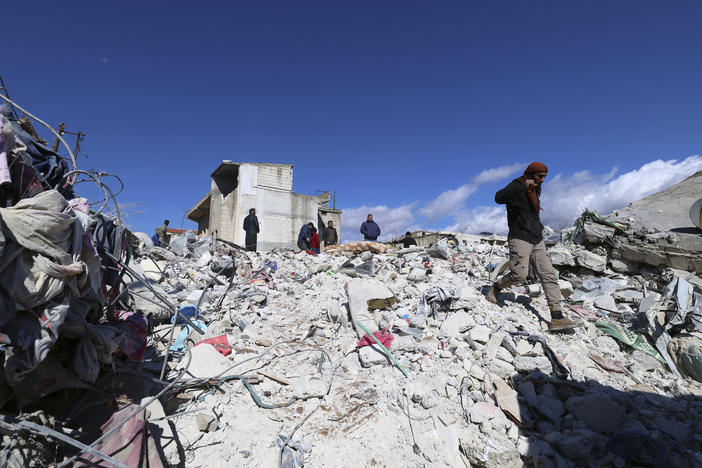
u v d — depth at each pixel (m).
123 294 3.18
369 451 2.60
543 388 3.08
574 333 3.97
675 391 3.19
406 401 2.98
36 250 1.80
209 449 2.43
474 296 4.54
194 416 2.64
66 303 1.95
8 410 1.94
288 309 4.80
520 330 3.92
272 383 3.13
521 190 3.87
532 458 2.53
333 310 4.33
